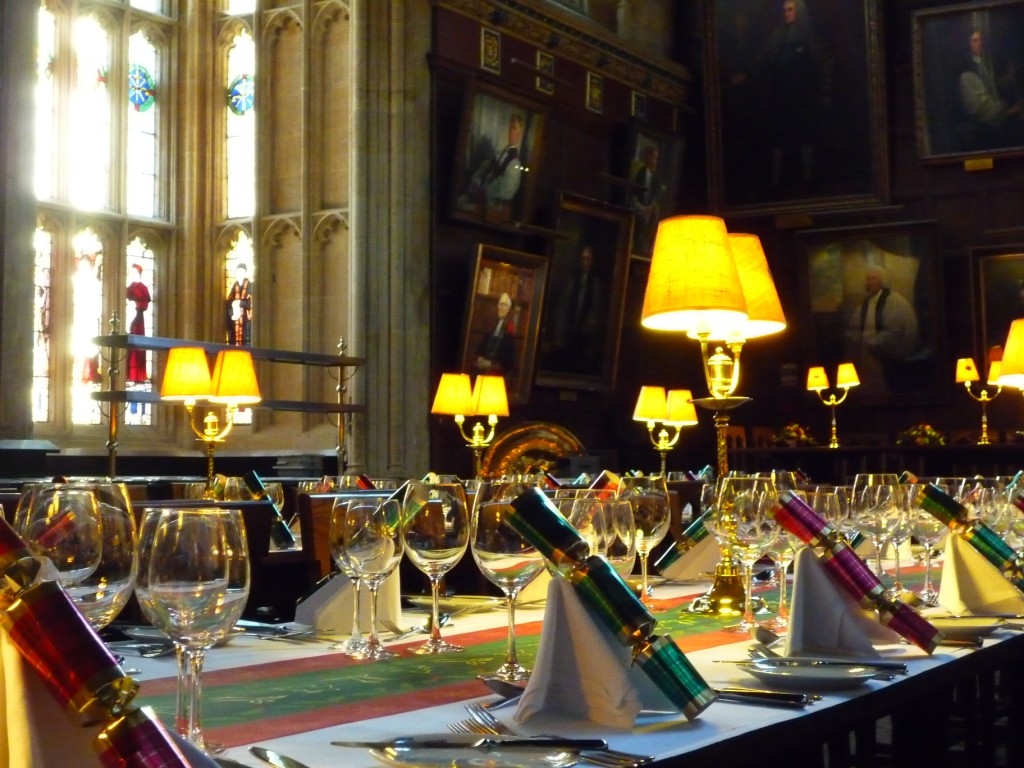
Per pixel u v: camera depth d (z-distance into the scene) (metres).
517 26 15.52
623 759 1.39
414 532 2.26
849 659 2.12
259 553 3.42
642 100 17.64
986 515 3.48
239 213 15.71
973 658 2.25
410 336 14.24
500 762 1.34
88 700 1.01
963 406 17.34
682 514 4.67
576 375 16.25
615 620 1.63
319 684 1.89
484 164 14.88
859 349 17.61
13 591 1.06
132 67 15.48
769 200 18.03
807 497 2.69
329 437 14.65
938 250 17.19
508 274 15.12
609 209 16.38
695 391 18.11
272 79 15.59
